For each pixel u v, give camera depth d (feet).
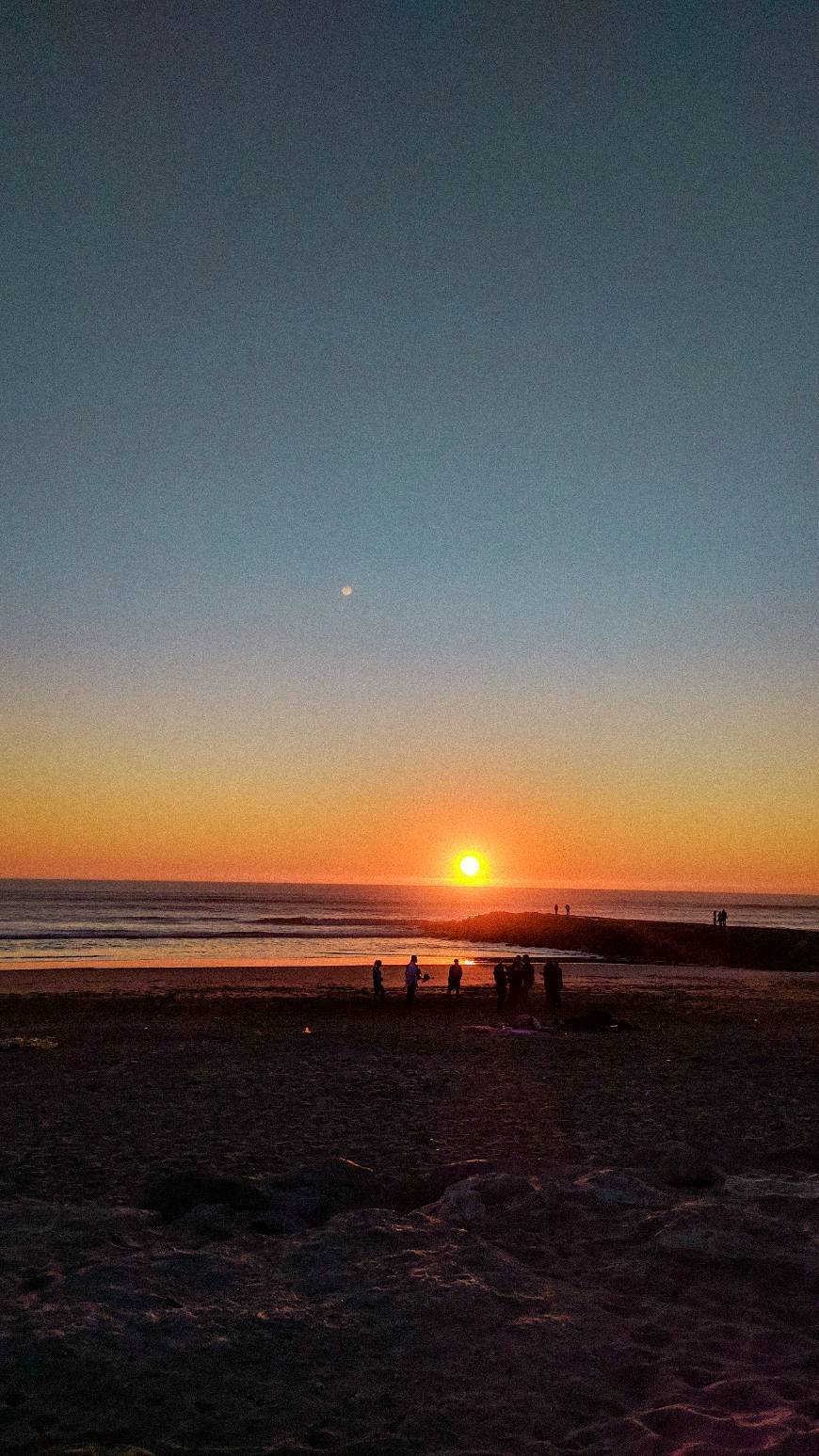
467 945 198.08
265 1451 12.01
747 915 442.50
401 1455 12.07
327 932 228.43
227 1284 17.40
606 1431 12.75
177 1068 52.37
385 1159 31.78
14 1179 28.86
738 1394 13.83
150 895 496.23
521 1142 34.35
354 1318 15.88
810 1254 18.63
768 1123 38.17
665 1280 17.92
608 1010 88.33
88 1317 15.30
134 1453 11.68
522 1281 17.71
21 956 150.51
